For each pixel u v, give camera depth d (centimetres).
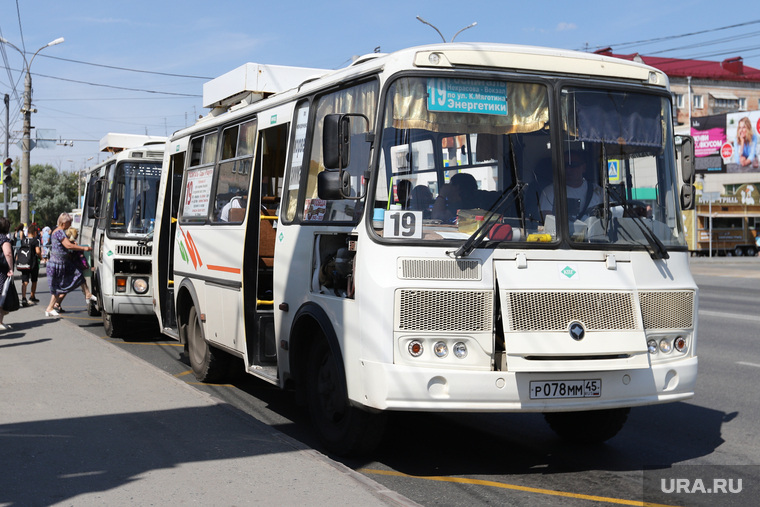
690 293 602
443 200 557
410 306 535
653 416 786
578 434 680
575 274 557
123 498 468
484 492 545
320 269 632
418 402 529
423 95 565
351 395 570
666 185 615
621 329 557
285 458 552
